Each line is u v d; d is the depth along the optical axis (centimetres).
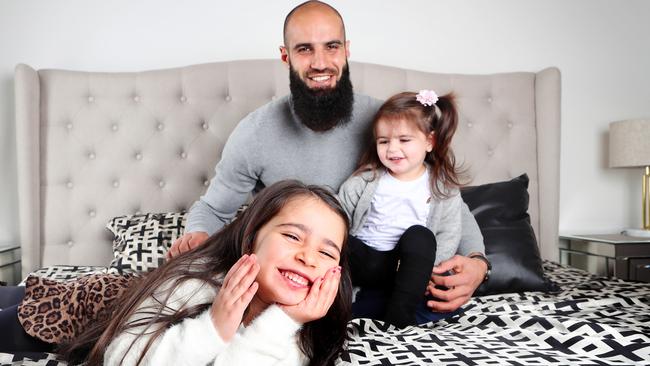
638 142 249
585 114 283
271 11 259
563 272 212
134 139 237
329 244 96
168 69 243
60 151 232
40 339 107
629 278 236
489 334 125
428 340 117
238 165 163
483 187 204
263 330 87
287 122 163
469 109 256
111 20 250
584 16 282
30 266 222
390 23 267
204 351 82
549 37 279
